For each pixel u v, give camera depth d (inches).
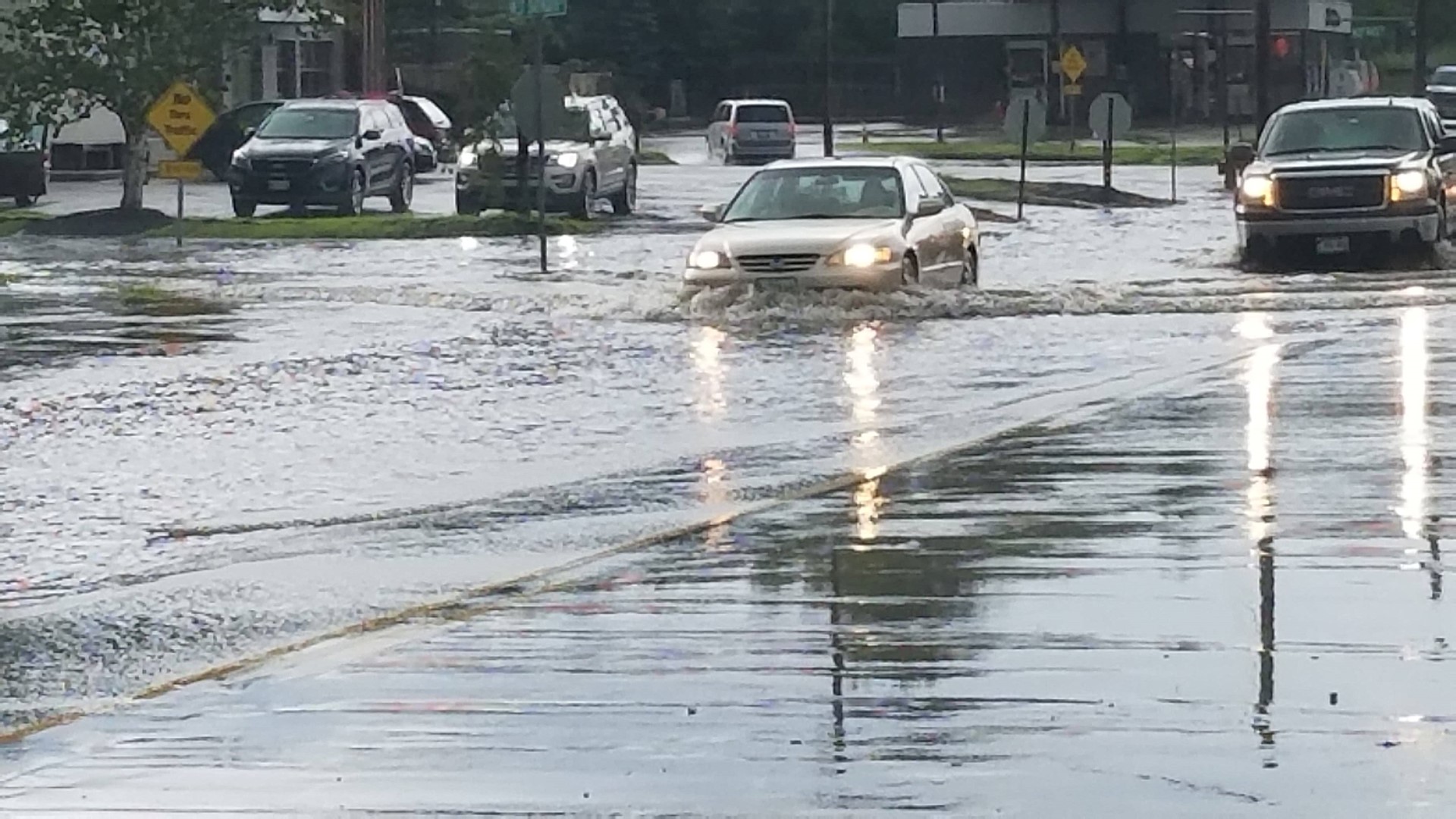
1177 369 1019.9
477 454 807.1
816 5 5300.2
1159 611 526.9
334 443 836.6
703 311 1268.5
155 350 1147.3
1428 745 416.8
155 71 2140.7
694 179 2972.4
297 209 2313.0
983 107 4874.5
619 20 5216.5
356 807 395.9
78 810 397.4
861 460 775.7
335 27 2568.9
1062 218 2218.3
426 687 475.2
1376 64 5364.2
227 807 397.4
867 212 1316.4
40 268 1691.7
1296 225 1502.2
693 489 725.3
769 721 442.9
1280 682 461.4
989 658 487.5
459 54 4350.4
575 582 582.9
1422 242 1499.8
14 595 586.6
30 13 2164.1
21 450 825.5
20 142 2250.2
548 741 432.8
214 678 489.4
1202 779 399.2
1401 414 848.9
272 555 631.8
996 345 1123.3
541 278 1560.0
